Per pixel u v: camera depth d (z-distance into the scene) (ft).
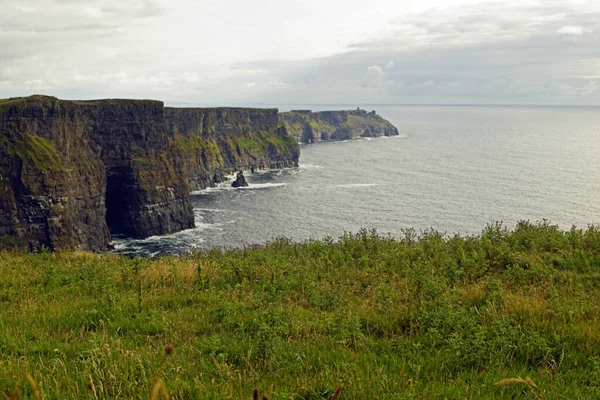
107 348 28.76
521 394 24.95
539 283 46.16
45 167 328.70
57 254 79.36
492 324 33.94
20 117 332.80
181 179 441.27
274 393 23.35
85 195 368.48
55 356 29.60
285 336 33.65
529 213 343.67
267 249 74.33
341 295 44.39
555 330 32.63
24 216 320.70
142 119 418.72
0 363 27.50
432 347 30.40
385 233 300.81
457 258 57.11
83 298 46.57
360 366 27.76
